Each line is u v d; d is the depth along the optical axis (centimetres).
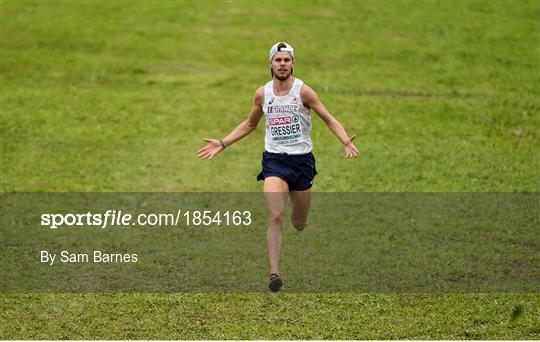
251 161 4803
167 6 8344
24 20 7831
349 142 2844
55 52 7056
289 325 2716
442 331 2656
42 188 4278
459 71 6638
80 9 8225
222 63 6875
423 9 8181
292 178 2905
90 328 2697
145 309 2855
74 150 4947
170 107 5819
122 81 6406
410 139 5188
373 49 7162
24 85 6256
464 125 5462
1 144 5019
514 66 6738
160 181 4431
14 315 2800
